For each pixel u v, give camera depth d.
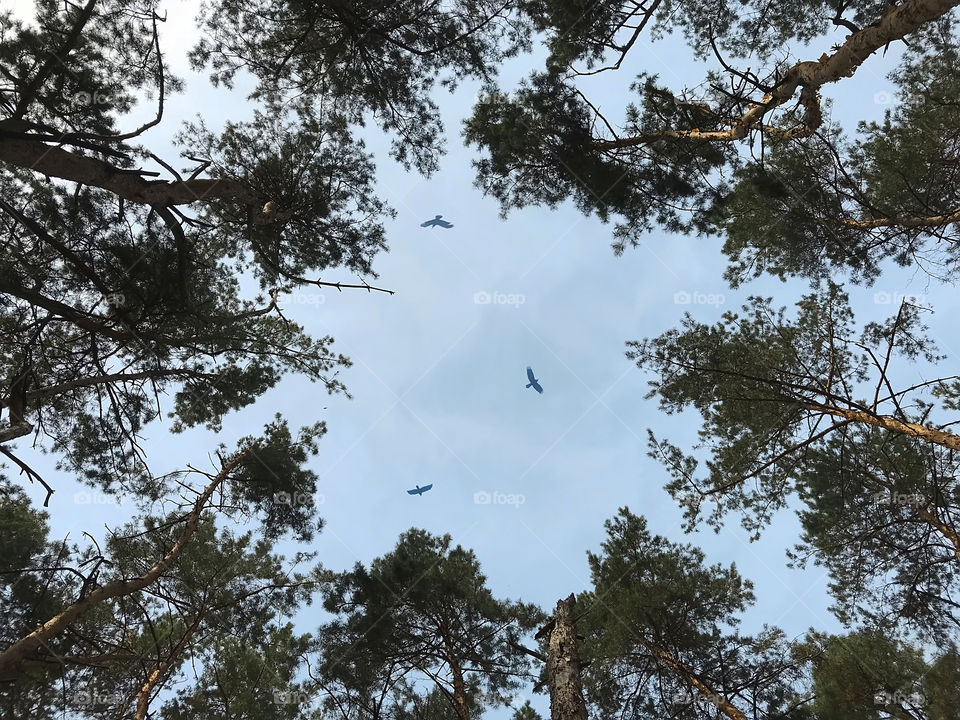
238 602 11.03
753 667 10.41
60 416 10.15
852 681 8.16
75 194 7.72
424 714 11.08
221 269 9.48
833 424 8.98
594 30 9.02
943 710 7.13
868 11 8.74
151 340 7.93
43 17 6.73
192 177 7.34
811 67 6.68
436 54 8.94
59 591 9.87
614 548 11.55
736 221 10.98
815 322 9.72
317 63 8.98
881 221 9.62
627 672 10.72
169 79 7.45
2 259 7.58
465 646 11.62
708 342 10.30
